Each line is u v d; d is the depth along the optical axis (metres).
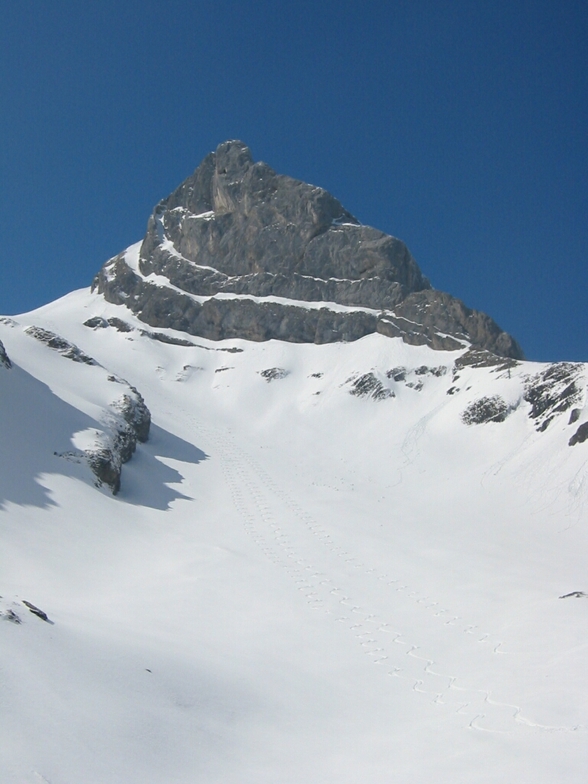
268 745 11.30
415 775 10.02
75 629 13.84
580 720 12.05
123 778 8.77
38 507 28.30
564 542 35.75
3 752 8.33
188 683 12.94
